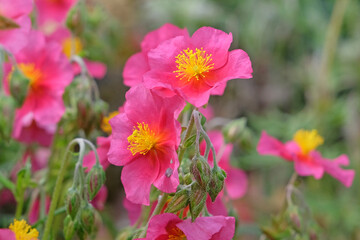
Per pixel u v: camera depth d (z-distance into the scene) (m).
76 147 0.35
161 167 0.24
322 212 0.46
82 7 0.33
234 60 0.24
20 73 0.27
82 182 0.26
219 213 0.27
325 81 0.50
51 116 0.30
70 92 0.31
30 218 0.32
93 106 0.30
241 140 0.33
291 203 0.30
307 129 0.49
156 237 0.24
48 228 0.27
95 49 0.38
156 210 0.24
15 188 0.29
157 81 0.24
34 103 0.30
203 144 0.28
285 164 0.48
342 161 0.32
